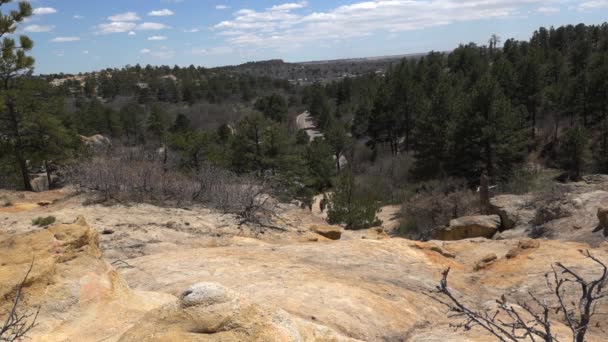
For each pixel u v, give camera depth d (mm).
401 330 5289
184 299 2906
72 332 3887
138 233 10008
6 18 14820
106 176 13555
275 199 15141
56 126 24766
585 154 44219
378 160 52594
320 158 45094
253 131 34656
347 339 3537
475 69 72688
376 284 6676
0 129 23750
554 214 15992
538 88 57188
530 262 8359
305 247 8883
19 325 3566
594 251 8680
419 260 8578
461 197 24719
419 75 75125
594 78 53469
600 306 6340
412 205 25828
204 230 10914
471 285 7695
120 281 4777
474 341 4879
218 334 2686
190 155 29469
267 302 5324
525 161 50094
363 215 20734
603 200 15461
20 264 4258
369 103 73938
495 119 39469
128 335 2717
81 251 4734
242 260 7410
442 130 44469
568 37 105688
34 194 17391
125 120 74875
